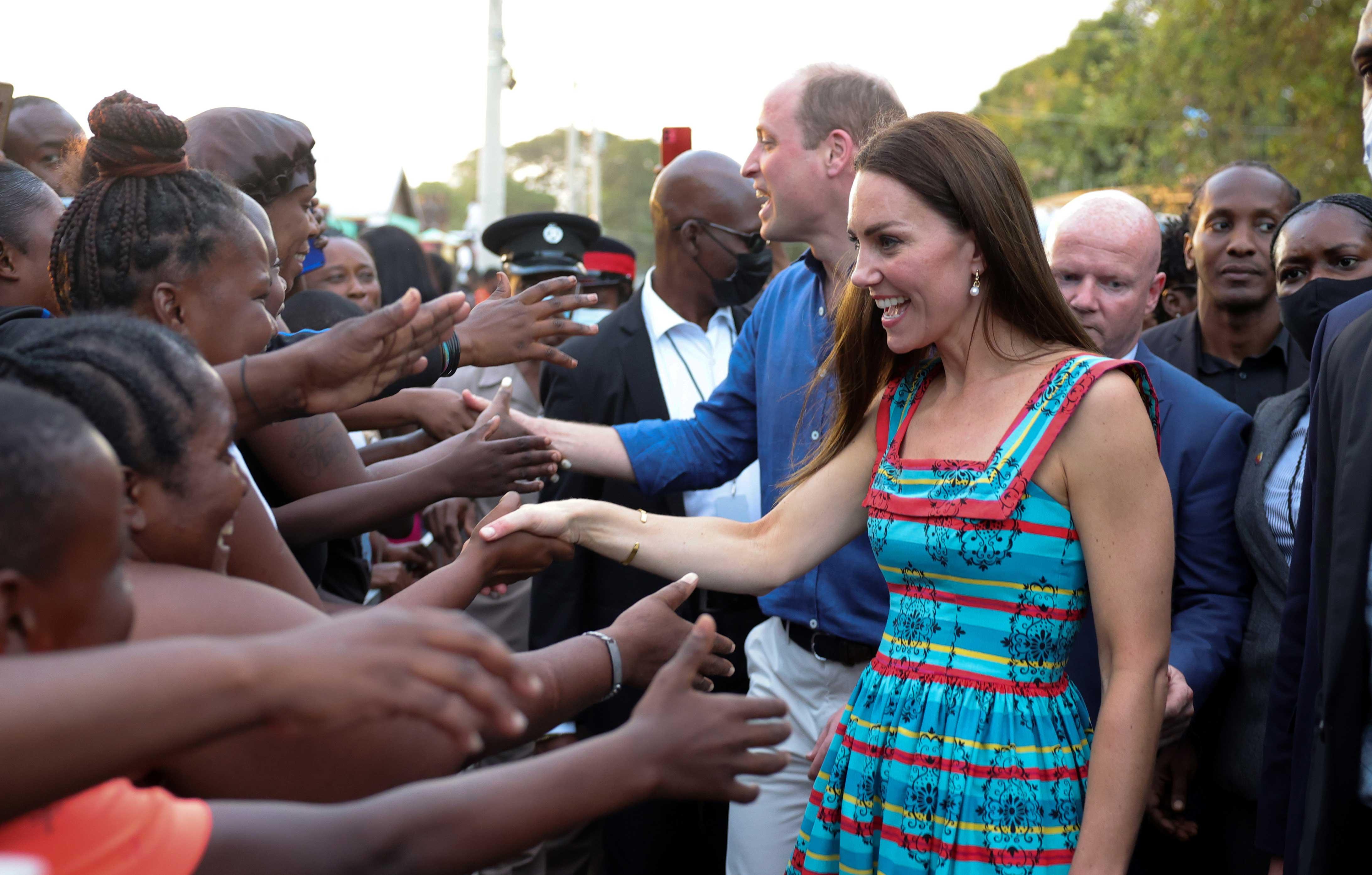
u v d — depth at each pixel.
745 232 3.57
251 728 0.90
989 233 1.93
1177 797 2.76
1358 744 1.97
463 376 4.43
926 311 1.98
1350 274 3.00
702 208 3.54
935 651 2.00
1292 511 2.57
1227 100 18.42
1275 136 18.08
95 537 0.99
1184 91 19.38
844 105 2.74
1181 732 2.50
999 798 1.89
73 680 0.83
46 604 0.97
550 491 3.55
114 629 1.03
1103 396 1.87
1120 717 1.84
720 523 2.30
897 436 2.12
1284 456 2.65
